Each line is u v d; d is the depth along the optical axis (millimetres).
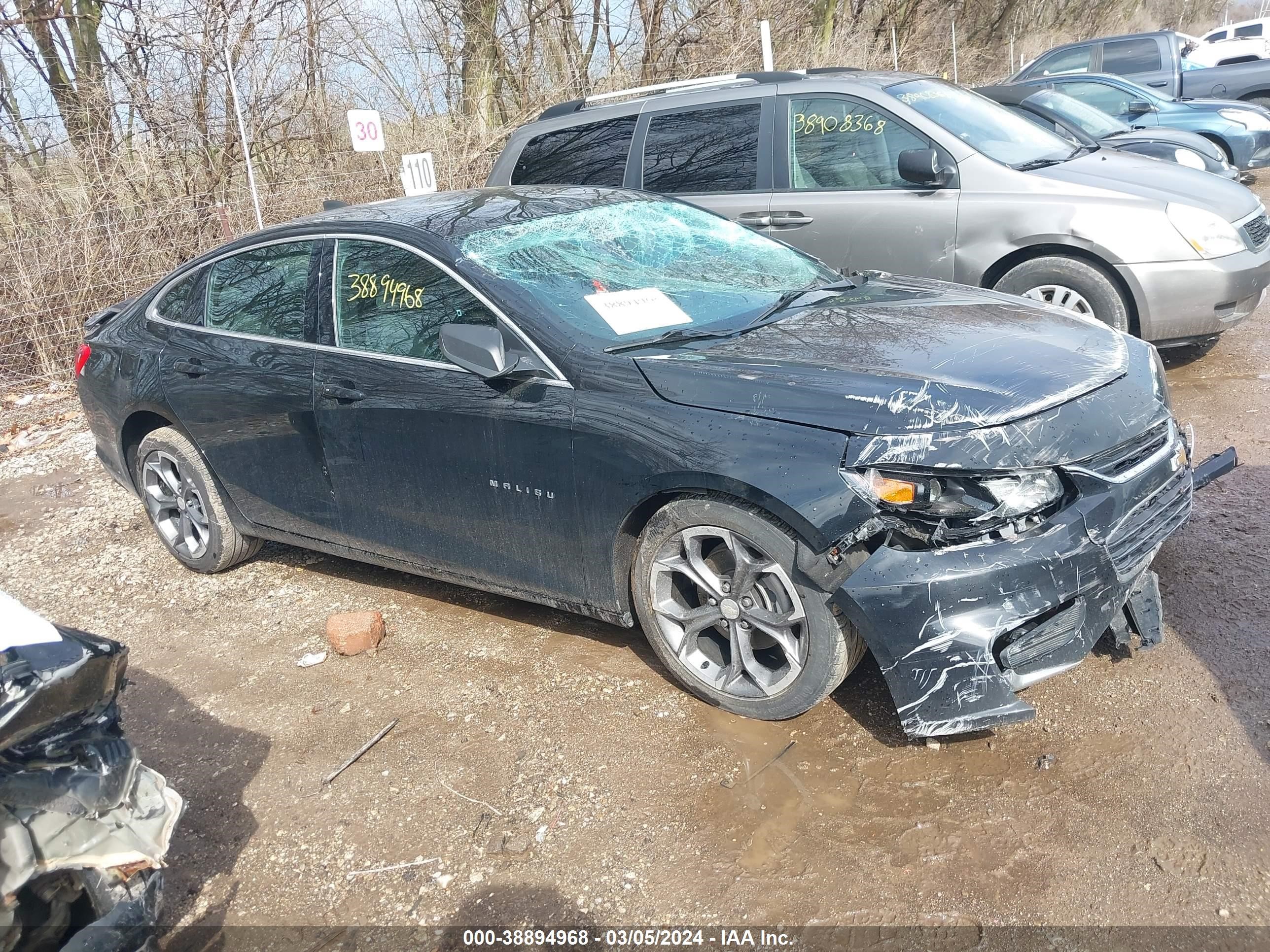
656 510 3322
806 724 3252
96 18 10961
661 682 3586
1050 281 5812
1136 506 2934
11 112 10531
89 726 2145
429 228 3896
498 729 3445
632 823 2922
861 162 6266
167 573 5102
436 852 2916
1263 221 5988
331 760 3404
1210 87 15328
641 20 15305
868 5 22109
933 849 2684
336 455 4059
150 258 9562
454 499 3748
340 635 4031
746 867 2707
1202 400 5672
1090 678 3283
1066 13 30609
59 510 6238
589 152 7195
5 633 2055
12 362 9047
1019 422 2834
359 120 9180
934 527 2773
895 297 4000
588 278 3754
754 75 6887
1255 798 2701
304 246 4230
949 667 2766
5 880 1971
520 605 4297
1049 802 2789
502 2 14070
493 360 3330
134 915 2139
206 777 3396
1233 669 3219
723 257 4227
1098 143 7094
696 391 3135
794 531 2980
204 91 11211
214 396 4430
